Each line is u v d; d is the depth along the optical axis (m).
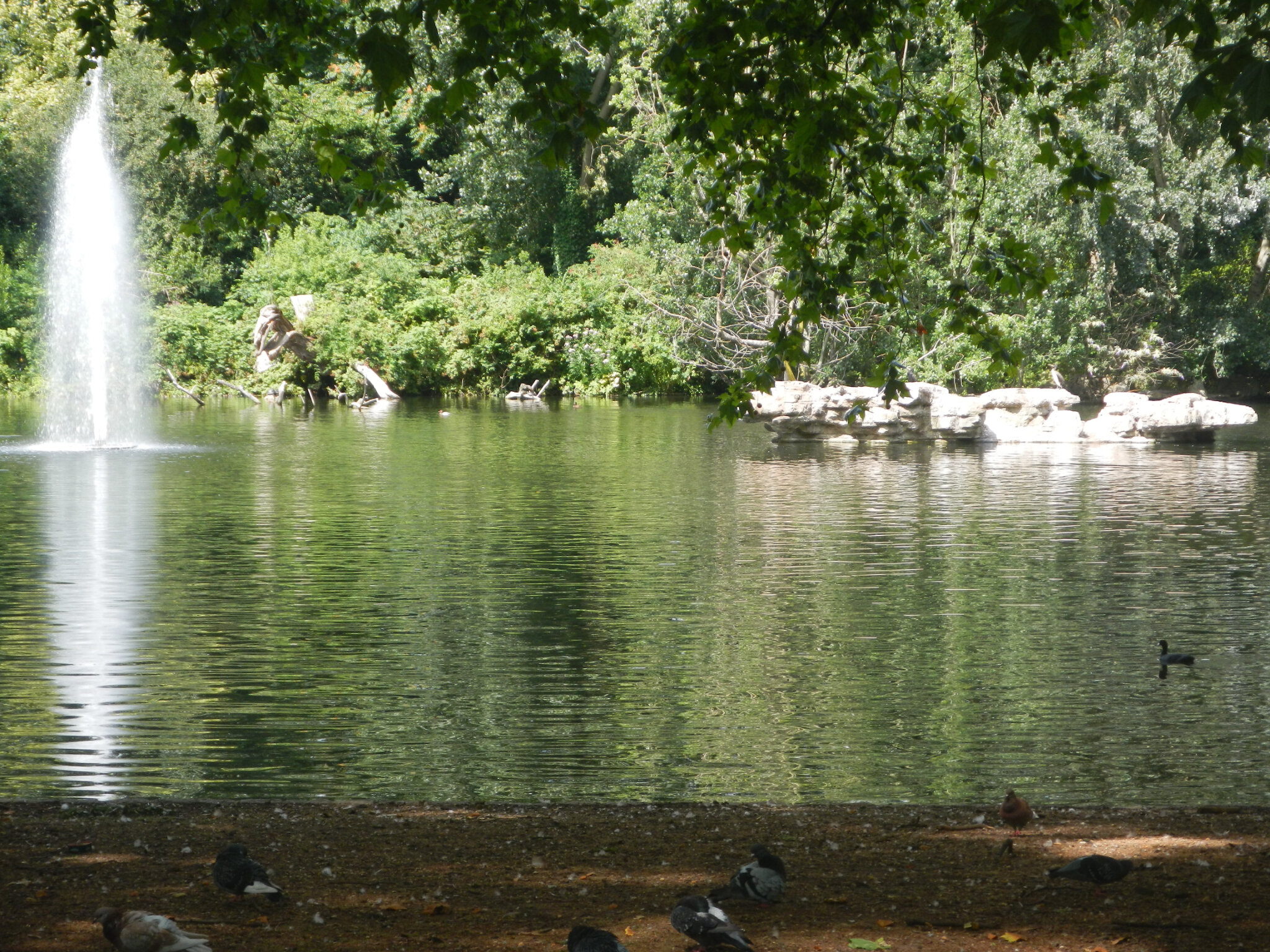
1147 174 75.25
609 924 8.93
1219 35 10.75
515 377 93.81
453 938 8.68
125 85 89.44
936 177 16.48
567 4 13.83
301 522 32.28
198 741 15.02
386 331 88.69
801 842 10.91
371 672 18.19
